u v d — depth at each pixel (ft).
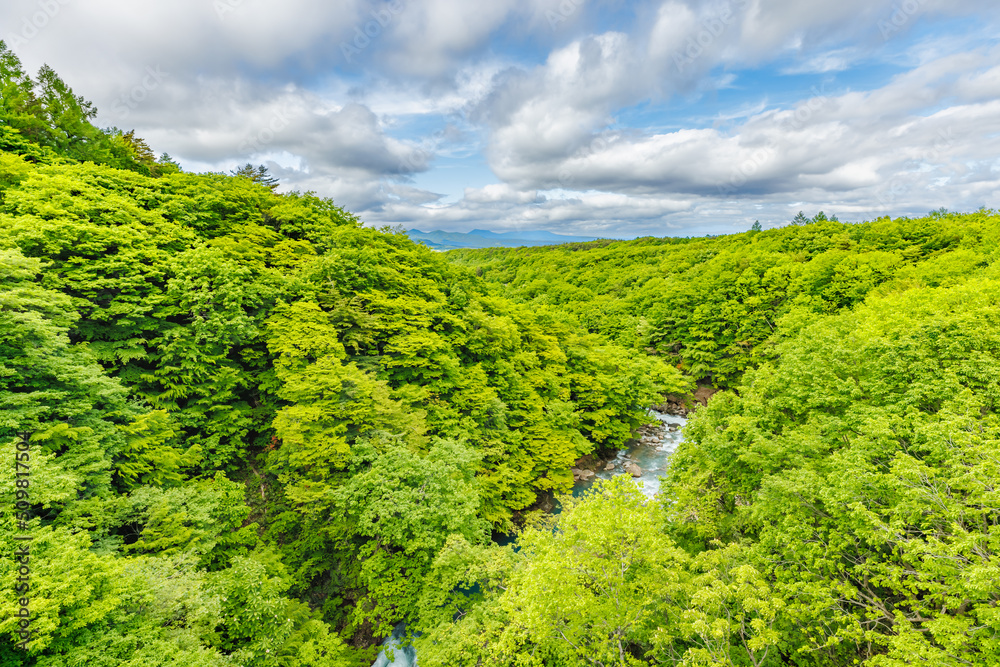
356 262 109.70
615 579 38.37
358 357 90.17
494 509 82.79
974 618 33.73
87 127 115.34
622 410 133.28
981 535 29.45
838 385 63.98
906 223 231.09
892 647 34.12
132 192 99.86
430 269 143.02
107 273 72.23
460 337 109.19
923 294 99.50
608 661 38.19
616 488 40.11
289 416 68.33
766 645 36.47
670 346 204.33
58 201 74.08
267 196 139.13
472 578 50.98
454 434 83.10
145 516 46.78
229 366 79.97
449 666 43.75
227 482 59.62
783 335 158.92
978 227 188.34
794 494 47.55
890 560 40.60
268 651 43.14
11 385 45.68
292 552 67.00
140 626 31.71
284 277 95.55
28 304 51.55
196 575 39.40
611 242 572.92
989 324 65.82
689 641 40.27
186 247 88.38
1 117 95.40
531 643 42.47
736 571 40.04
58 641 26.99
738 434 66.49
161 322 72.79
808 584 39.50
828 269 178.81
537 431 103.19
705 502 67.15
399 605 56.95
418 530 58.70
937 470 37.86
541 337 139.44
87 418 49.16
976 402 48.11
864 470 43.04
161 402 67.72
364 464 67.56
